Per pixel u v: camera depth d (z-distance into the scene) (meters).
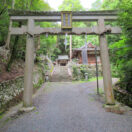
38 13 4.42
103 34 4.47
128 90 4.68
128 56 4.19
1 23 4.45
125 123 2.84
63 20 4.36
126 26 3.90
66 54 28.12
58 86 9.05
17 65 8.05
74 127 2.70
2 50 6.80
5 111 3.96
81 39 23.44
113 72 10.02
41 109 4.04
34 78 8.06
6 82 4.57
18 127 2.74
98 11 4.48
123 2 4.14
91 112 3.68
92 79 12.32
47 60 16.67
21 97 5.62
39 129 2.62
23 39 7.51
